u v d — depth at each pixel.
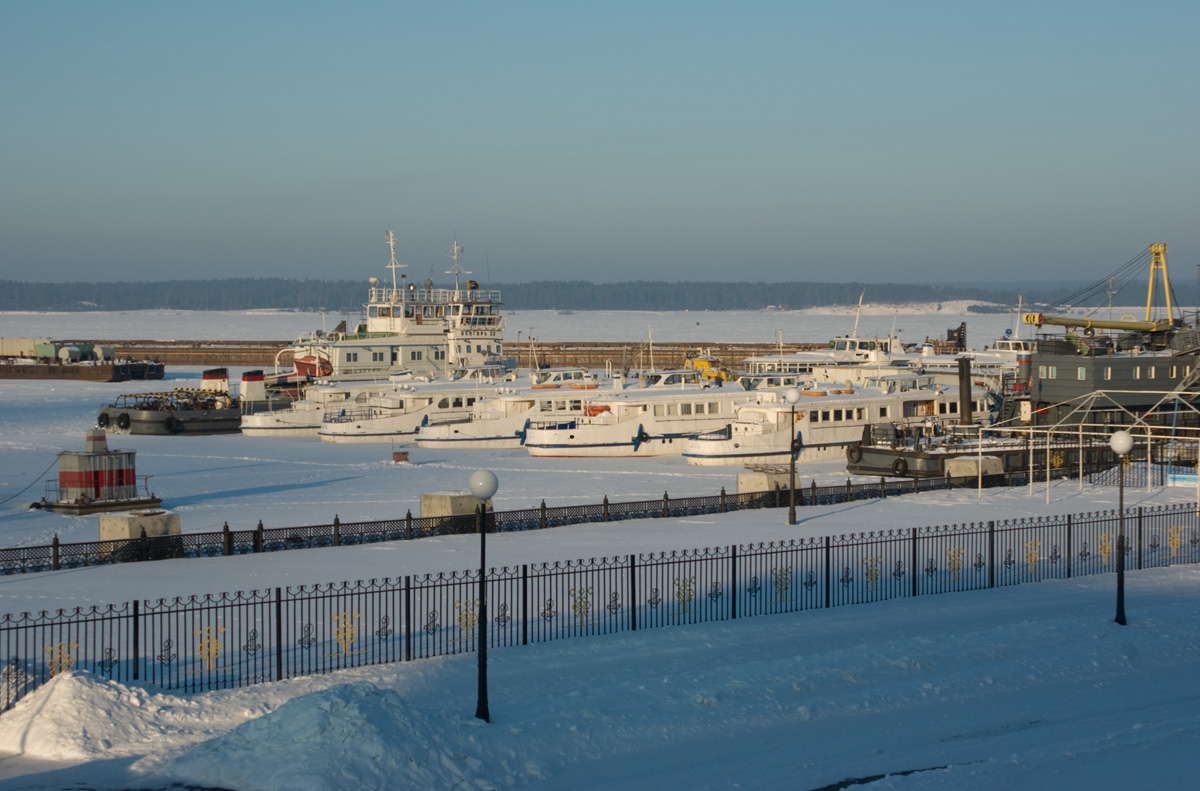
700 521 46.56
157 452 82.38
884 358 105.75
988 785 17.78
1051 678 24.56
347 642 27.20
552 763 19.55
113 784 18.25
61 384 148.62
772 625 29.36
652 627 29.17
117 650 25.75
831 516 47.81
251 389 102.19
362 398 97.00
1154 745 19.64
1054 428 65.50
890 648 26.16
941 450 64.50
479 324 116.81
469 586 33.41
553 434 78.56
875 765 19.25
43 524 49.19
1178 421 74.88
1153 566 37.66
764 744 20.62
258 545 39.94
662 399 79.88
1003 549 40.06
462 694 23.22
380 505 54.72
